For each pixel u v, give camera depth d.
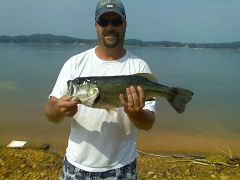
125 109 1.02
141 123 1.04
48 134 3.43
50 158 2.32
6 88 6.59
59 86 1.10
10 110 4.64
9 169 2.12
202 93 6.63
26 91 6.29
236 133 3.72
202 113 4.74
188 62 16.27
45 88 6.67
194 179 2.12
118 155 1.08
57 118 1.09
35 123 3.91
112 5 1.07
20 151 2.37
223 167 2.29
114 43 1.09
